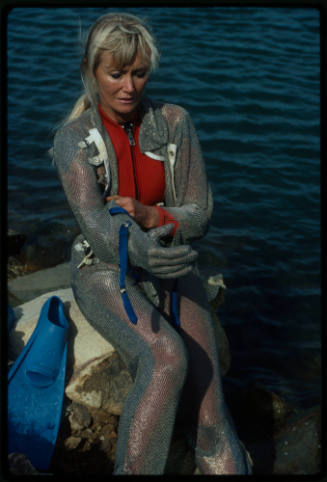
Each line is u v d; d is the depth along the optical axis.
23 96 7.57
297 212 5.89
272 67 8.55
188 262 2.14
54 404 2.57
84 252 2.50
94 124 2.38
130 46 2.15
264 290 4.96
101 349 2.74
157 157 2.48
